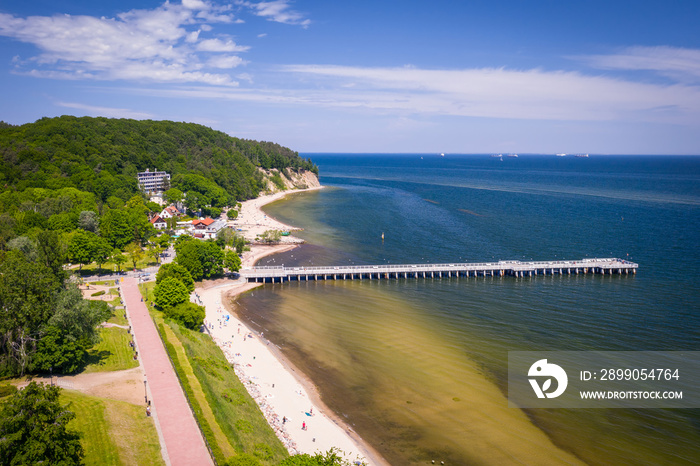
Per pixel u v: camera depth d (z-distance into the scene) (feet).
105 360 294.25
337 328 417.08
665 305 467.11
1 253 402.11
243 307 474.08
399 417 282.77
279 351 370.53
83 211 634.02
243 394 288.92
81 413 223.71
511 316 442.50
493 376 328.49
